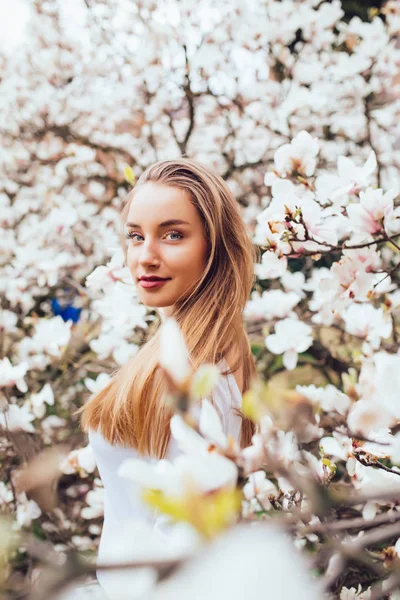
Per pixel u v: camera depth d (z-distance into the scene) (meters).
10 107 4.54
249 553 0.29
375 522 0.50
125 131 4.77
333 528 0.49
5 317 3.43
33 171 4.63
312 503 0.50
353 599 1.19
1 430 2.17
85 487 2.77
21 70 4.67
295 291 2.71
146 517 1.31
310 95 3.57
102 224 4.25
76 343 3.59
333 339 3.07
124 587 0.36
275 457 0.56
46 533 2.30
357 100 3.93
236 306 1.53
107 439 1.40
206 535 0.39
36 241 3.86
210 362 1.39
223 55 4.20
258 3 4.17
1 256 4.00
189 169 1.56
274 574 0.28
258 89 4.19
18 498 2.19
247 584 0.28
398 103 3.87
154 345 1.41
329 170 4.11
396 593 0.56
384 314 1.88
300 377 3.34
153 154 4.60
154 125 4.60
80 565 0.32
